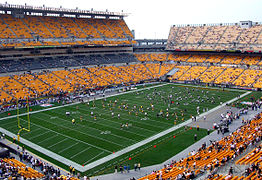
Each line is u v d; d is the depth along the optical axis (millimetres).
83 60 84312
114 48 95938
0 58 69500
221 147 30656
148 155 31562
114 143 35219
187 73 88188
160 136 37594
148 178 24406
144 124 42812
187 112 49656
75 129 40625
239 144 31016
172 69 93312
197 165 26594
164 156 31234
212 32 99312
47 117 47094
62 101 59656
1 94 57781
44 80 68188
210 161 27297
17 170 26062
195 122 43812
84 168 28609
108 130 40062
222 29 98438
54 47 77938
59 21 87875
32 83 65312
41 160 30391
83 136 37750
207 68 87688
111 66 88188
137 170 27984
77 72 77375
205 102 57250
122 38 96375
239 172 23875
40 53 76875
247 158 26078
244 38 89500
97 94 67250
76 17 94750
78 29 88625
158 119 45375
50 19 86500
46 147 34094
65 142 35656
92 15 97750
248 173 22625
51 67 74062
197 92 68562
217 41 93625
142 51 105375
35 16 84188
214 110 50969
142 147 33875
